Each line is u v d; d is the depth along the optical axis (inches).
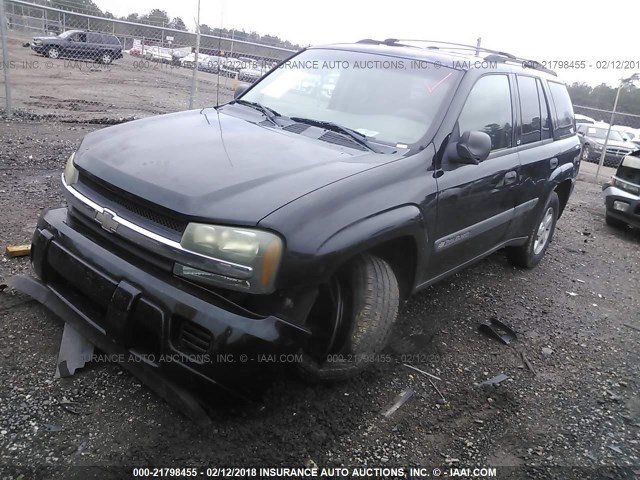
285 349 96.0
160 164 108.0
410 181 120.8
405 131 135.3
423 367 135.0
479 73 154.0
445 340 150.3
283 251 94.3
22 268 151.0
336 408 113.4
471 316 168.1
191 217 94.8
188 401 97.3
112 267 103.0
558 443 114.0
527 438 114.3
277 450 99.7
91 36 813.2
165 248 97.1
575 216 339.3
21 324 126.0
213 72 747.4
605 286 216.7
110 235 107.4
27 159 265.7
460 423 116.1
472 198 143.1
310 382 113.8
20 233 174.9
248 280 93.0
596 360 152.4
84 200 111.8
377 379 126.1
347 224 102.3
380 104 143.6
